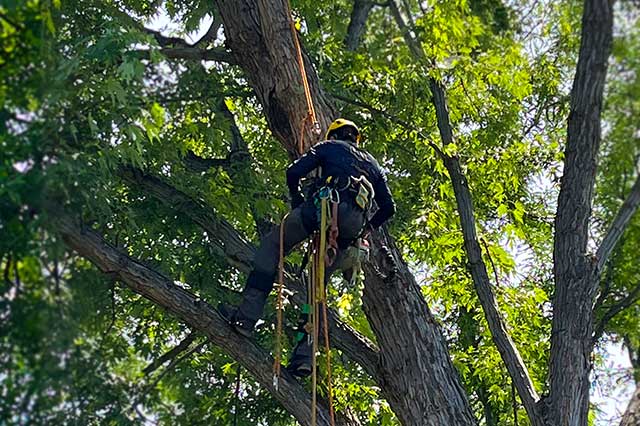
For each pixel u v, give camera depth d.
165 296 10.22
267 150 14.23
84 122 10.29
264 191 13.42
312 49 14.38
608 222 9.94
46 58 8.70
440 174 14.44
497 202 14.59
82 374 8.83
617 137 9.16
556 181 14.09
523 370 10.79
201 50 12.45
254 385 14.54
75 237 9.45
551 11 12.23
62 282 8.13
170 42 14.55
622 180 9.42
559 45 12.89
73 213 9.33
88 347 8.89
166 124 13.35
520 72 13.83
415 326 10.62
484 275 11.62
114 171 11.57
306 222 9.35
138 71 10.16
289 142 10.77
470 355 15.54
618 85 9.06
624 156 9.17
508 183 14.38
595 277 9.86
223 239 12.84
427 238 14.43
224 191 13.00
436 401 10.42
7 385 7.66
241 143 14.32
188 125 13.14
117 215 12.28
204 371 14.64
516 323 14.08
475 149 14.50
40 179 8.17
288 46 10.65
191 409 14.32
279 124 10.79
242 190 13.33
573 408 9.95
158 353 14.14
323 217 9.11
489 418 16.88
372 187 9.41
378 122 14.49
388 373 10.67
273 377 10.20
